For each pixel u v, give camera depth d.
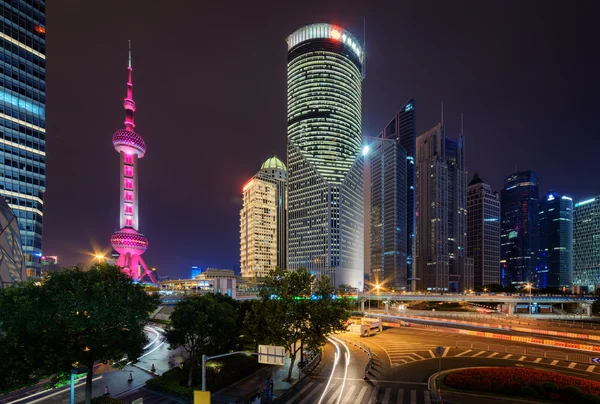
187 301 43.44
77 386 40.31
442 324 99.69
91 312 28.92
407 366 47.72
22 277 80.25
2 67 130.88
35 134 139.50
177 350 59.69
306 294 44.28
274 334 40.62
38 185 138.50
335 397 35.81
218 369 42.62
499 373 40.00
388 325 90.31
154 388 39.09
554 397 34.41
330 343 65.56
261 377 42.66
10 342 27.56
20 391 38.28
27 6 141.12
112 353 30.69
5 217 79.62
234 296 103.38
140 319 32.78
